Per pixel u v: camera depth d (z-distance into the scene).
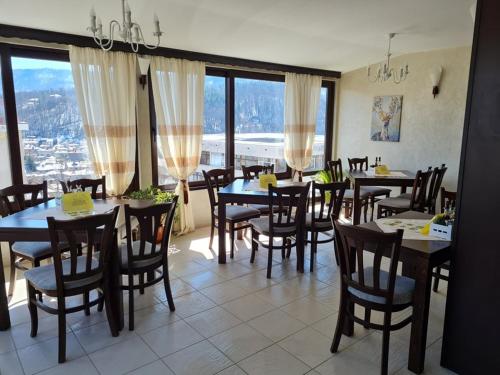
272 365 2.26
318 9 3.50
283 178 6.03
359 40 4.59
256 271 3.66
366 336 2.58
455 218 2.06
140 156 4.47
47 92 3.87
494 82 1.85
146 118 4.45
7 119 3.65
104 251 2.42
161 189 4.71
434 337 2.56
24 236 2.48
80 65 3.80
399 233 1.96
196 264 3.83
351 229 2.10
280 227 3.50
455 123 5.11
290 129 5.79
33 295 2.51
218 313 2.87
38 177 3.94
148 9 3.27
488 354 2.02
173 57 4.44
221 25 3.79
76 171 4.17
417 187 4.43
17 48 3.62
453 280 2.12
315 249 4.00
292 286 3.34
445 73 5.12
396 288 2.20
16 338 2.54
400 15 3.73
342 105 6.45
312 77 5.88
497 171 1.88
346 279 2.27
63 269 2.54
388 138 5.86
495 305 1.96
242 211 4.09
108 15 3.27
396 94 5.68
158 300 3.06
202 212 5.12
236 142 5.41
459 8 3.55
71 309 2.36
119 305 2.61
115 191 4.14
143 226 2.62
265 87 5.63
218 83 5.14
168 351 2.40
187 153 4.66
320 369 2.23
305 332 2.61
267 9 3.46
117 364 2.27
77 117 4.08
